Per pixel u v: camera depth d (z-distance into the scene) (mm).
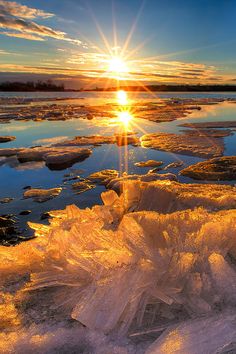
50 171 9055
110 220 2021
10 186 7676
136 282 1269
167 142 13133
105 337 1185
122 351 1118
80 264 1414
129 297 1239
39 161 10328
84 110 29203
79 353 1139
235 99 45938
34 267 1660
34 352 1167
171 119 22109
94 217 1988
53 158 10102
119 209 2184
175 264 1302
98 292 1277
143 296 1253
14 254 1798
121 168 9336
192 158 10391
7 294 1473
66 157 10242
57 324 1272
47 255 1631
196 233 1469
